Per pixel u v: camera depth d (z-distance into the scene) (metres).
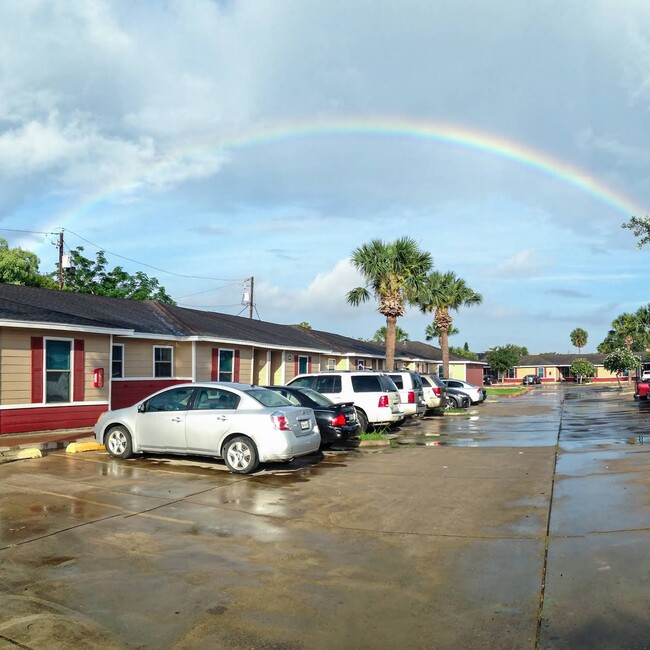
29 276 35.06
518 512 8.23
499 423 22.33
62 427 16.80
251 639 4.59
